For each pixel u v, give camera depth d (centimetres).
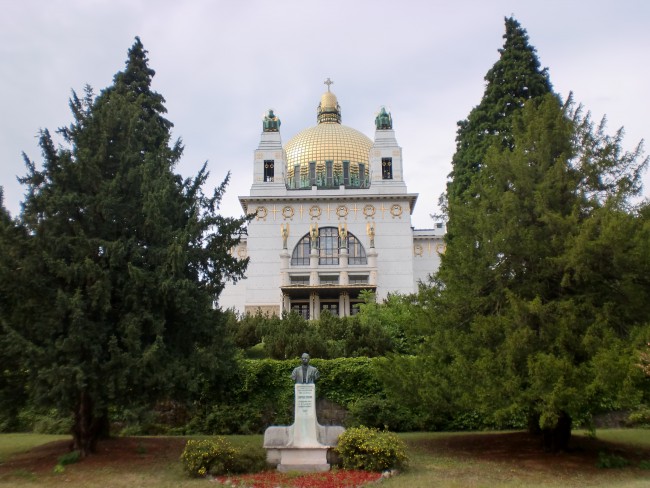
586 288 1795
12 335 1566
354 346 2995
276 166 7669
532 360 1617
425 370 1998
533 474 1595
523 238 1834
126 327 1692
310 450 1622
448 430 2527
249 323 3594
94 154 1903
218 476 1523
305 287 6788
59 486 1451
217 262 2073
